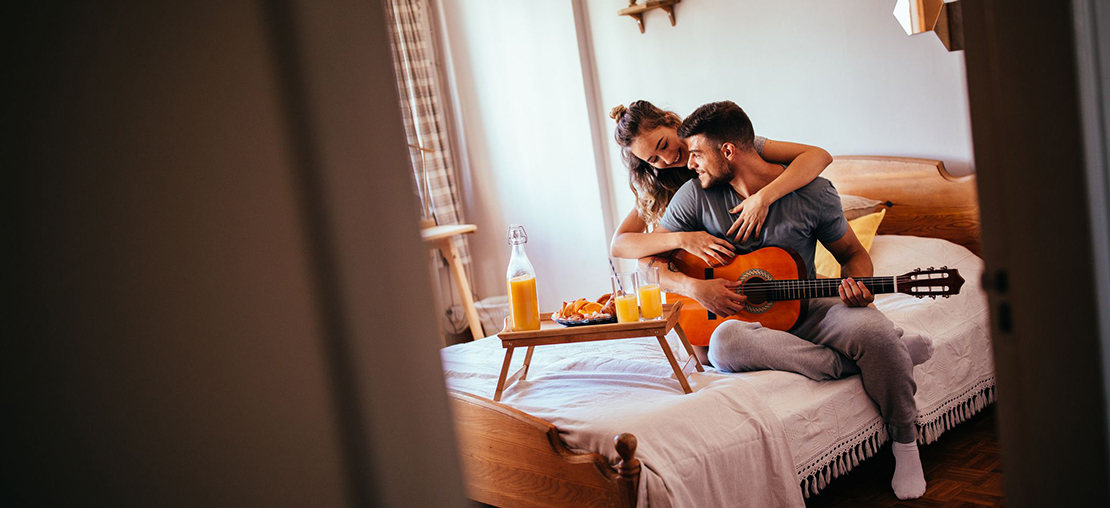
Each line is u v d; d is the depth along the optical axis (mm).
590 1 3887
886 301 2602
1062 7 779
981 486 2141
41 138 349
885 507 2092
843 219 2492
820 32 3184
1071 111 792
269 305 422
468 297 4297
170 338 384
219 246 403
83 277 359
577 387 2146
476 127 4496
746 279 2357
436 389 513
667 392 1996
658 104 3752
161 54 386
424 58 4441
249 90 418
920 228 2959
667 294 2527
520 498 1922
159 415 380
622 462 1619
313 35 448
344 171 460
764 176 2535
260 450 415
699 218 2598
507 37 4199
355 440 460
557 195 4203
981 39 774
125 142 373
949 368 2363
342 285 456
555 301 4355
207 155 400
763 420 1854
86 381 359
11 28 342
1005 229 791
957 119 2893
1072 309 809
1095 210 806
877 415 2152
